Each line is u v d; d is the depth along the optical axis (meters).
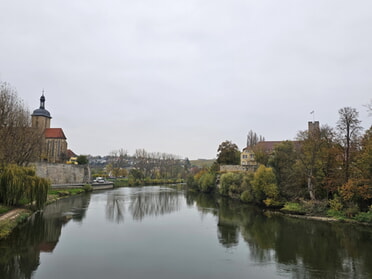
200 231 33.44
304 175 48.38
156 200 65.81
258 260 23.17
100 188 93.19
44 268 20.92
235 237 30.58
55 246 26.33
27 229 31.91
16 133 44.78
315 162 45.94
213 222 39.00
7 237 28.31
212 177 83.81
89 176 99.19
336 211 40.88
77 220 38.62
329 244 27.59
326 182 44.78
